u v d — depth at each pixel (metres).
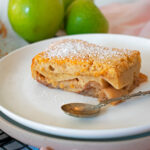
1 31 0.73
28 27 0.65
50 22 0.66
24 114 0.48
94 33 0.65
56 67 0.52
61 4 0.67
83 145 0.41
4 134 0.47
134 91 0.52
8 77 0.55
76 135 0.42
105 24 0.67
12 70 0.56
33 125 0.43
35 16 0.64
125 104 0.49
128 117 0.47
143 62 0.57
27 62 0.58
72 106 0.49
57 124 0.46
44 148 0.43
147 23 0.72
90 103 0.50
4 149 0.45
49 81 0.53
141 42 0.61
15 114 0.45
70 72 0.51
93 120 0.46
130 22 0.76
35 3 0.64
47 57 0.52
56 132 0.43
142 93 0.50
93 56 0.51
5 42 0.69
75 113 0.47
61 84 0.52
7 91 0.52
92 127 0.45
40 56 0.53
